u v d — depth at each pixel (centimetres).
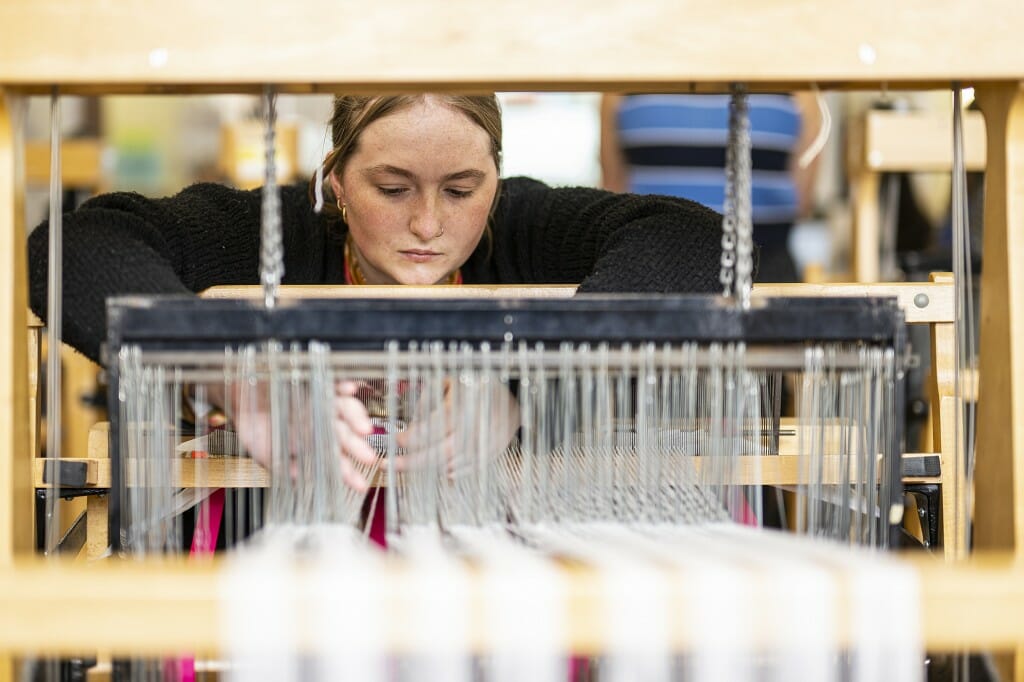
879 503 89
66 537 108
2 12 71
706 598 63
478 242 151
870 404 83
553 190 165
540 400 83
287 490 80
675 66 73
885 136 277
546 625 62
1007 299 78
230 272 138
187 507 101
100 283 96
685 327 78
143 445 79
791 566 65
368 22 72
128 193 121
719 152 258
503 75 72
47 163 317
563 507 85
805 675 63
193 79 72
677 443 96
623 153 264
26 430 79
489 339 78
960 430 85
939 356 123
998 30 73
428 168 134
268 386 87
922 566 65
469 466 84
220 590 62
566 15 72
